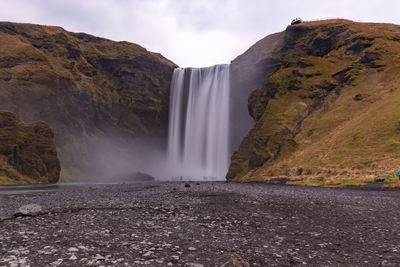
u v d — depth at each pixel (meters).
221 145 110.69
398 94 53.84
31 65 95.38
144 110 122.75
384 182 33.00
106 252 8.15
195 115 121.62
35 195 30.45
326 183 39.09
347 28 86.88
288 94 74.81
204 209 17.00
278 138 64.25
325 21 100.69
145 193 29.48
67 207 18.33
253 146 68.75
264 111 76.25
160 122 128.25
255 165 65.75
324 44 87.69
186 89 127.88
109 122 115.56
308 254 8.29
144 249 8.54
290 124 66.94
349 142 48.75
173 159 125.19
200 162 116.00
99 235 10.29
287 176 51.09
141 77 125.56
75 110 103.56
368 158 41.97
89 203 20.55
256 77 101.12
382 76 65.19
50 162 79.19
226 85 112.81
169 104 131.62
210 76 120.62
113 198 24.34
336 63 78.56
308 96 72.50
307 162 51.50
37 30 112.94
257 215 14.85
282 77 80.06
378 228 11.68
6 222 12.74
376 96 59.56
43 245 8.79
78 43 125.06
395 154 39.53
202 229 11.57
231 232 11.09
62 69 106.38
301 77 77.75
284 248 8.91
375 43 75.56
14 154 72.94
